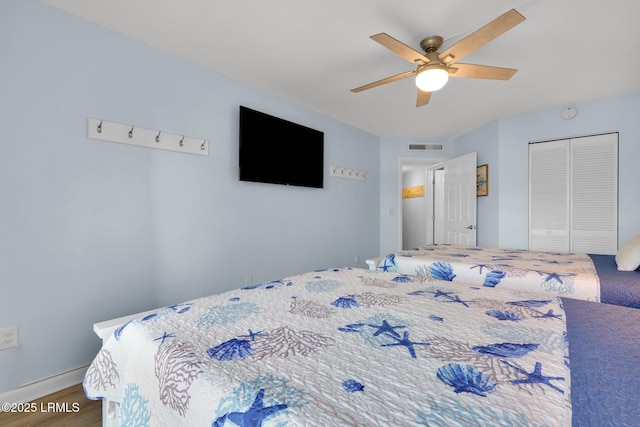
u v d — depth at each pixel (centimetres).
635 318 94
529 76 266
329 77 271
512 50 222
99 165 196
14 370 165
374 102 330
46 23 174
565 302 112
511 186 374
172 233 233
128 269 209
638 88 295
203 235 254
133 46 211
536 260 223
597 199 327
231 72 261
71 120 184
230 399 56
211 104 257
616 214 317
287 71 259
